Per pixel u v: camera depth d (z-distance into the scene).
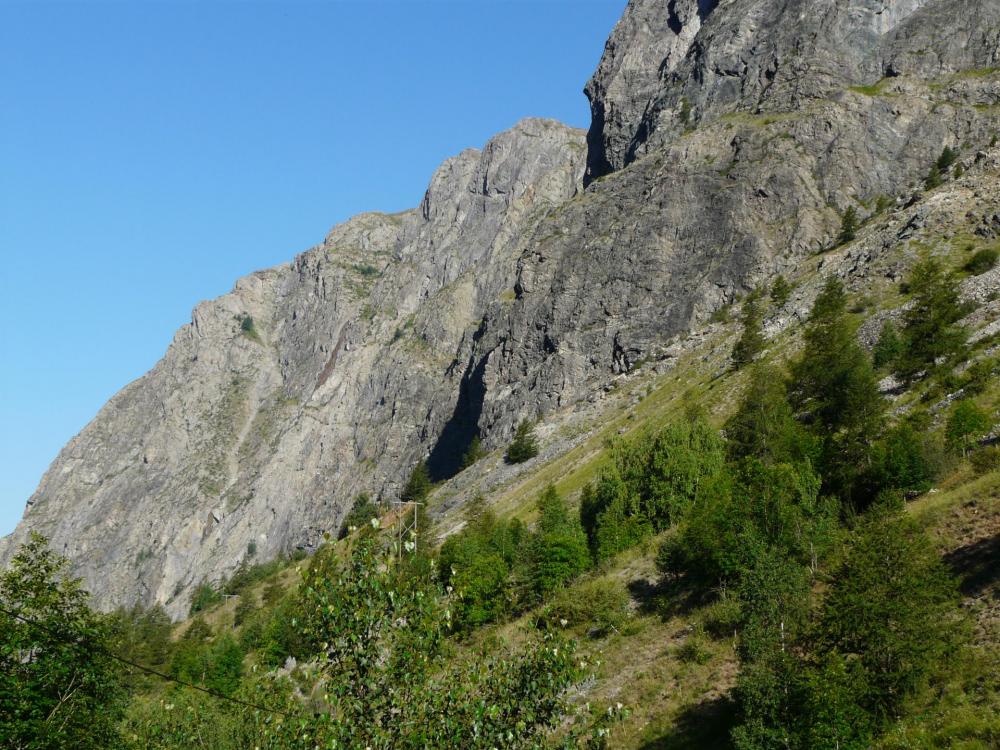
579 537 67.50
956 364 70.00
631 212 187.00
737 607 41.25
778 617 36.91
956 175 139.00
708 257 166.88
